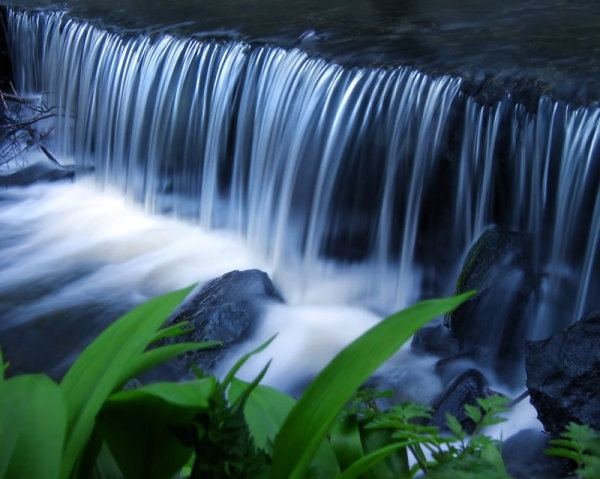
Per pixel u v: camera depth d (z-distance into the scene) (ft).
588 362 15.51
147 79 31.96
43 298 25.84
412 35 28.17
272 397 4.58
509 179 21.66
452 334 20.13
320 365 21.29
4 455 3.52
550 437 15.25
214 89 29.22
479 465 4.09
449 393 17.31
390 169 24.04
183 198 31.22
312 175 25.84
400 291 24.20
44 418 3.65
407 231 23.93
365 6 33.47
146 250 29.22
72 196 34.45
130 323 4.24
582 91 20.89
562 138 20.42
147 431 4.13
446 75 22.94
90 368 4.02
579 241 20.12
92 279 27.20
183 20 34.12
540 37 26.71
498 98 21.67
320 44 27.81
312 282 25.70
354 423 4.82
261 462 3.92
